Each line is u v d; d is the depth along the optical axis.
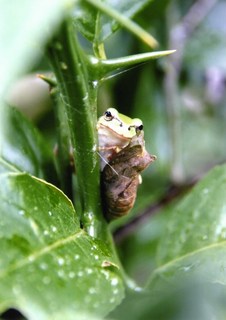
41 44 0.16
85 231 0.21
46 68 0.34
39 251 0.18
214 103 0.50
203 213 0.26
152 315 0.21
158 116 0.46
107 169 0.22
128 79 0.37
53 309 0.16
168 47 0.42
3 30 0.11
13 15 0.11
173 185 0.40
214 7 0.46
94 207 0.22
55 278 0.17
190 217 0.26
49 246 0.18
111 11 0.17
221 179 0.26
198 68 0.44
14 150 0.24
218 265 0.23
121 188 0.22
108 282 0.18
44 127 0.44
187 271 0.23
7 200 0.18
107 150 0.31
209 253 0.24
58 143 0.24
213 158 0.53
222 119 0.52
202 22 0.45
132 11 0.23
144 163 0.22
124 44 0.39
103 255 0.20
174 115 0.43
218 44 0.43
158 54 0.20
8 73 0.11
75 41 0.18
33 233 0.18
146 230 0.42
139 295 0.23
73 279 0.17
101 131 0.31
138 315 0.21
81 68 0.19
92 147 0.21
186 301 0.21
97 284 0.18
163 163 0.45
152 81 0.44
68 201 0.21
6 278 0.16
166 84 0.43
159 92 0.45
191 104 0.50
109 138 0.31
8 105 0.24
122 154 0.22
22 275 0.16
